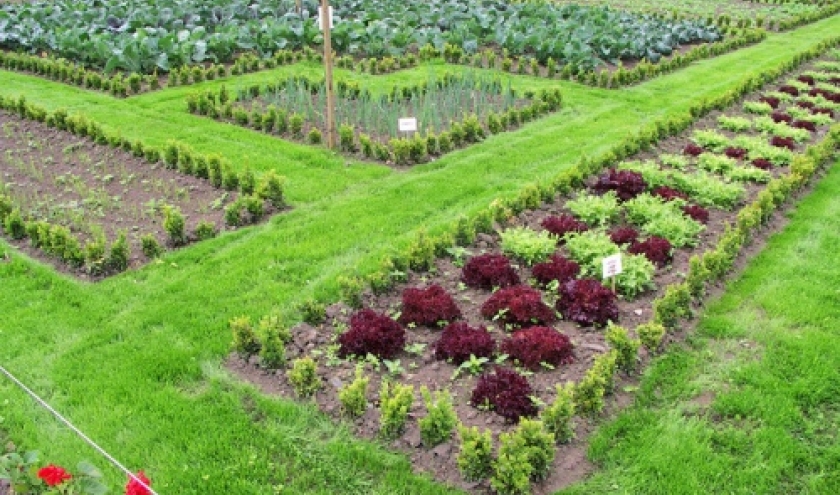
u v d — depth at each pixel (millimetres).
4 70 16750
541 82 16031
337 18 18422
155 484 5129
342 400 5699
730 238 8094
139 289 7645
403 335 6633
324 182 10414
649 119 13656
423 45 18109
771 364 6453
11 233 8758
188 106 13711
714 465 5316
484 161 11336
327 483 5203
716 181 10117
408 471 5258
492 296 7207
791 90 15258
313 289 7656
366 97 13266
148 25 18094
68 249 8094
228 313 7211
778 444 5512
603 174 10195
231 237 8797
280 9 20219
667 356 6539
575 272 7789
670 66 17406
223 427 5680
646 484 5180
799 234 9023
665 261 8227
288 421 5730
